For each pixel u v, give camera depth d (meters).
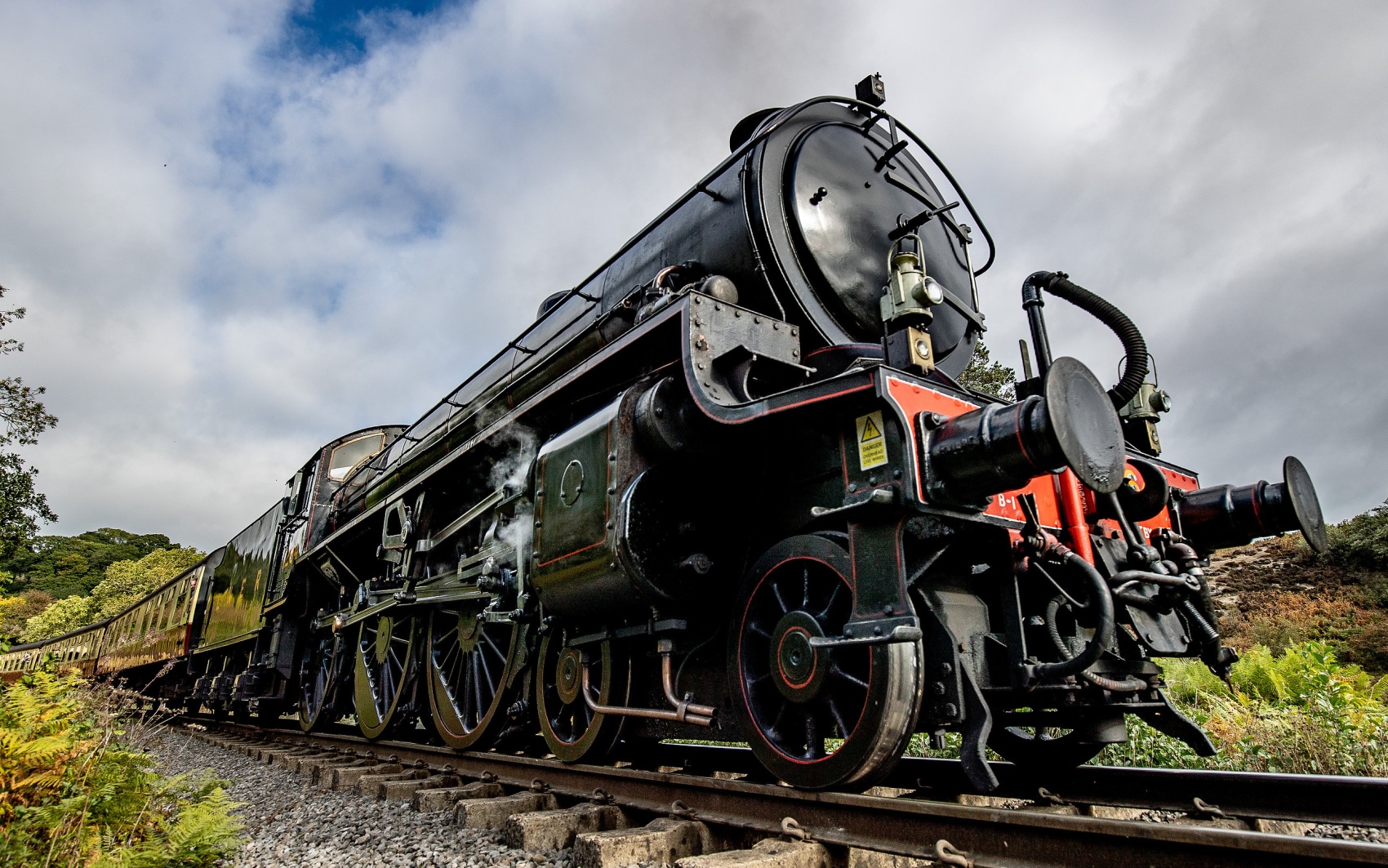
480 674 5.73
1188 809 3.24
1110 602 2.84
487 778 4.73
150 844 3.27
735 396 3.33
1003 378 13.51
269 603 10.11
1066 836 2.24
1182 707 7.56
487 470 6.18
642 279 4.79
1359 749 4.80
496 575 5.07
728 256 4.11
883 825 2.64
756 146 4.23
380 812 4.38
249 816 4.69
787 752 3.16
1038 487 3.33
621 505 3.66
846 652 3.12
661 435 3.63
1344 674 6.69
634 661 4.23
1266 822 3.03
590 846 2.85
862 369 2.80
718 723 3.72
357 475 9.41
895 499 2.76
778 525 3.62
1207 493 3.90
